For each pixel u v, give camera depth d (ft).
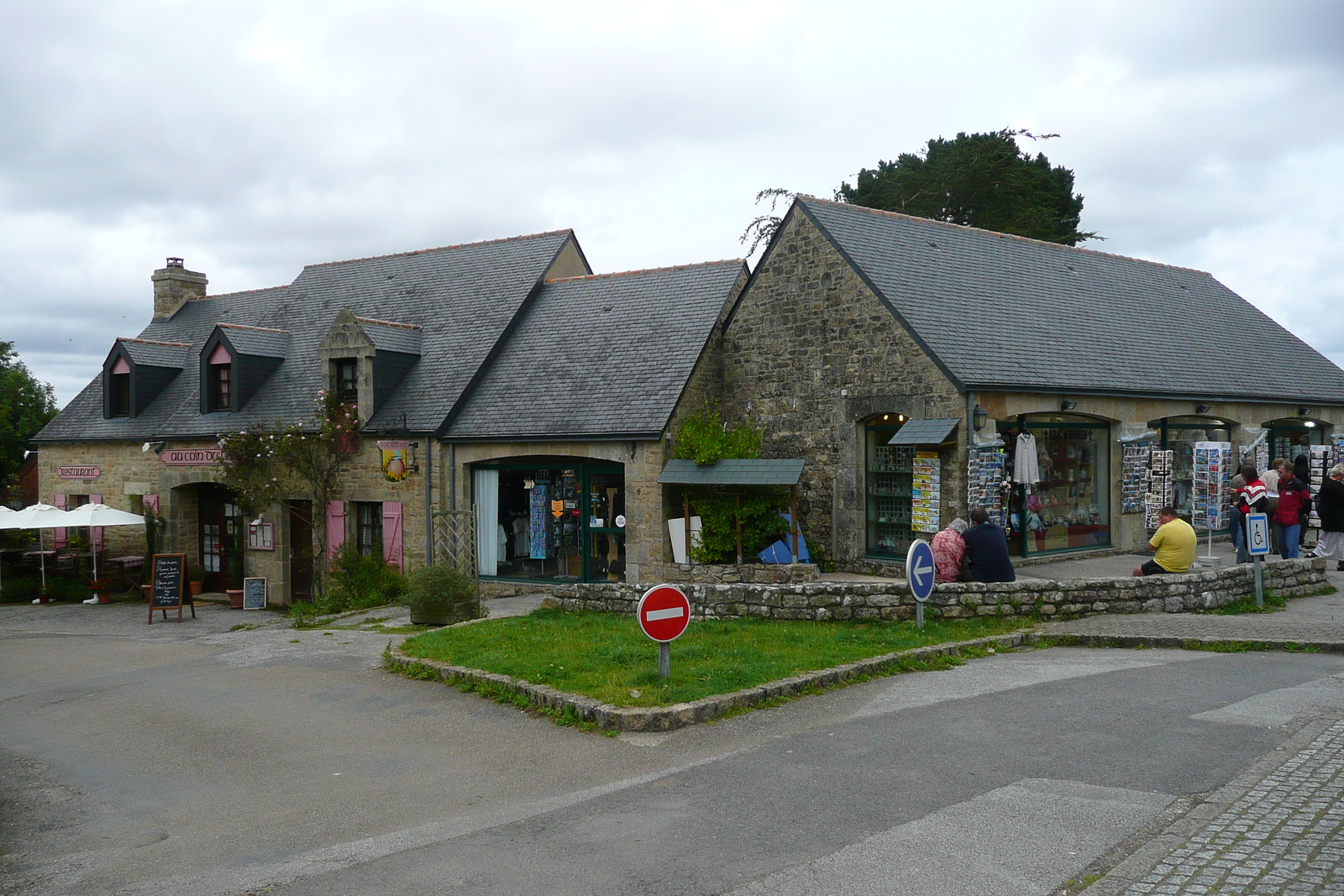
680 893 15.43
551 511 59.16
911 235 59.57
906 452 51.57
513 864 16.99
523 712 28.25
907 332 49.65
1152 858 15.62
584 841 17.85
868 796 19.42
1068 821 17.57
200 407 74.54
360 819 20.24
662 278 65.62
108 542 79.20
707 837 17.71
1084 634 34.17
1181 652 32.17
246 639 48.91
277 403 71.15
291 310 81.76
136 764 26.02
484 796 21.15
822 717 25.58
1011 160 121.39
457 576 46.78
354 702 31.40
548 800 20.43
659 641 28.35
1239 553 47.83
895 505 52.19
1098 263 70.79
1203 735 22.36
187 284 92.53
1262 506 46.21
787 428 56.39
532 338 66.03
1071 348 55.06
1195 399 57.72
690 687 27.43
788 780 20.65
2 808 22.91
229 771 24.67
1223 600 38.81
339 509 65.57
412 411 63.21
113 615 66.85
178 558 62.59
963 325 51.98
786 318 56.39
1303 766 19.75
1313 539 59.00
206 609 68.90
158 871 18.08
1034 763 20.90
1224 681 27.50
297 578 70.18
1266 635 32.63
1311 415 67.62
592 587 44.04
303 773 23.97
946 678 29.48
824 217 55.21
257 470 66.44
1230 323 71.82
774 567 49.88
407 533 62.23
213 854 18.81
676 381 55.93
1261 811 17.39
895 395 50.47
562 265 74.13
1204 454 52.24
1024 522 50.88
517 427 58.44
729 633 35.94
